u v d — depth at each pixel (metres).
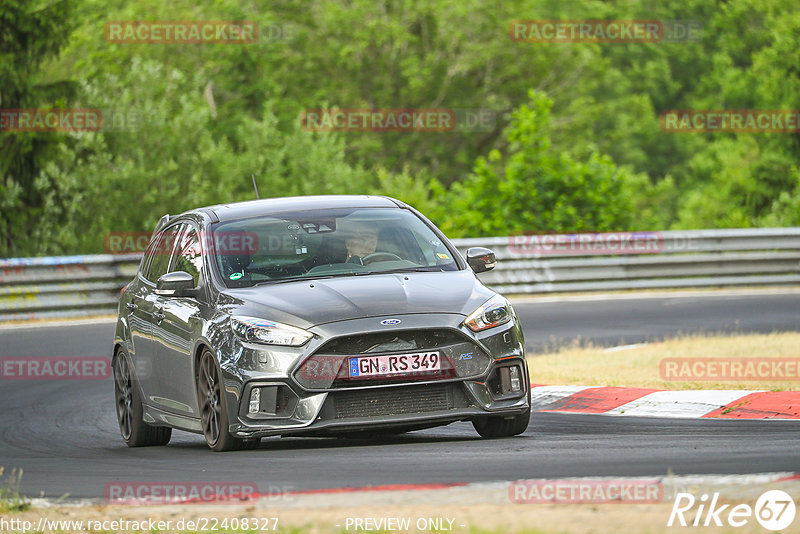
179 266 27.66
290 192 128.00
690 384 32.53
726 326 50.28
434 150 166.38
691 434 25.11
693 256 70.19
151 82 117.81
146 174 107.69
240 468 21.94
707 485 17.27
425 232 27.47
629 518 15.38
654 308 58.41
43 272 60.09
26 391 39.62
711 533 14.56
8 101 94.81
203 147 117.12
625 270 69.25
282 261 25.88
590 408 31.03
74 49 148.50
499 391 23.94
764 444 22.38
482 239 67.00
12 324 58.09
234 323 23.89
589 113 171.38
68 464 25.30
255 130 131.75
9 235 95.00
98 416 34.50
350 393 22.94
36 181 95.25
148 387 28.17
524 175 84.25
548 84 175.62
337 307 23.56
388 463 21.58
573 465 20.34
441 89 170.50
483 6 169.62
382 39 165.50
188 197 112.06
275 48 166.50
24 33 94.38
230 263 25.98
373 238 26.77
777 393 29.53
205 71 160.75
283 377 22.94
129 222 106.69
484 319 23.94
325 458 22.69
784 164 148.75
